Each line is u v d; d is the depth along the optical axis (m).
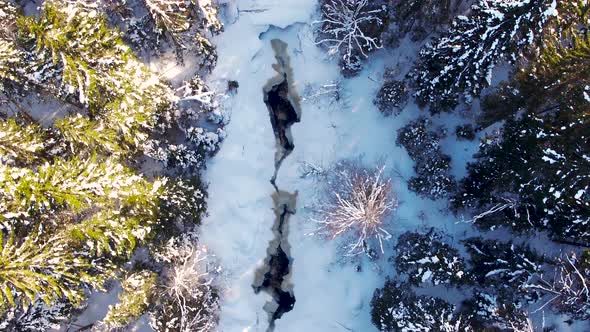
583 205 16.64
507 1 15.05
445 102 19.00
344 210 18.69
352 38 19.73
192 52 20.00
